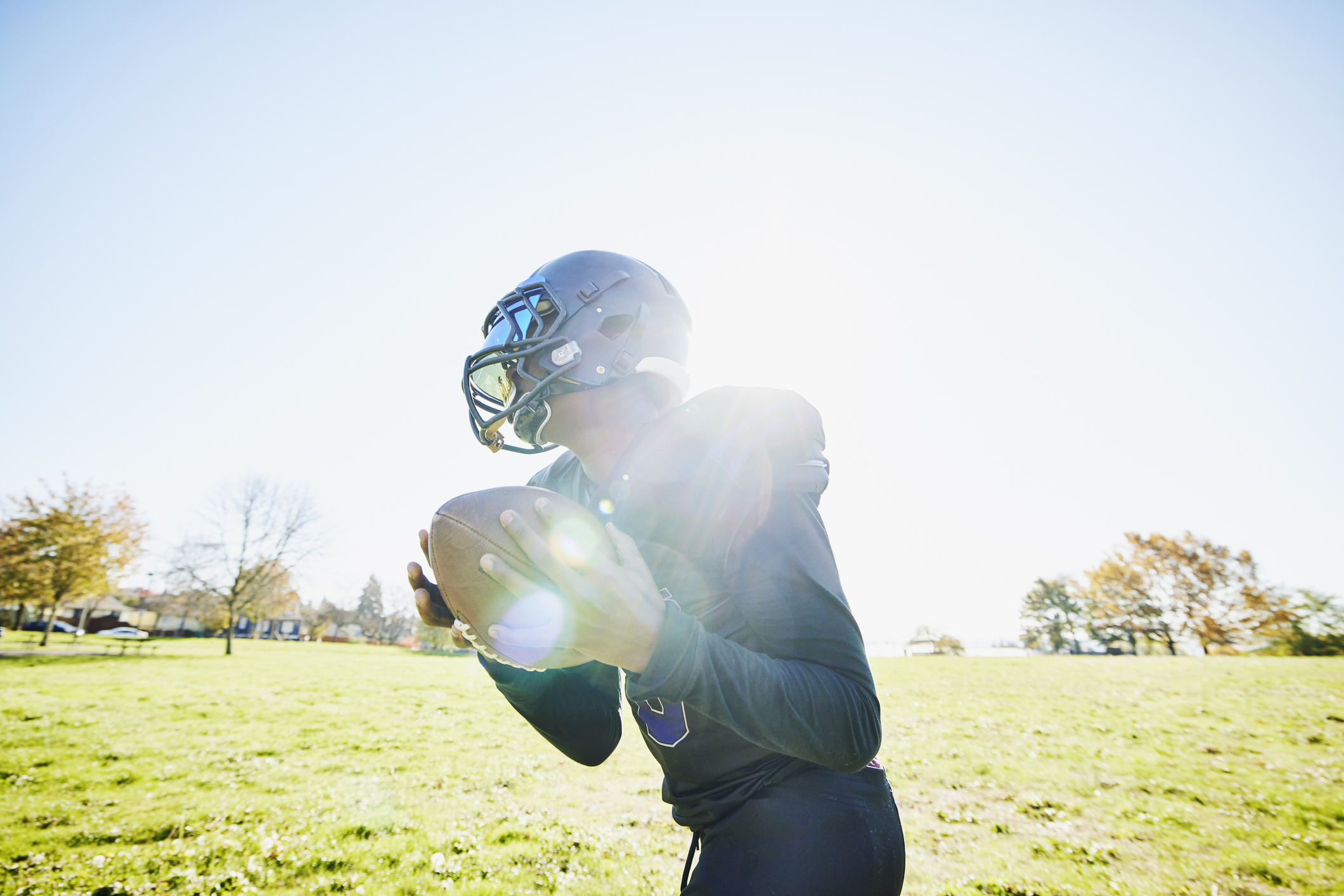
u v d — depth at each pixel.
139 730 8.33
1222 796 5.17
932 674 14.75
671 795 1.28
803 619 0.92
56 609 30.47
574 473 1.58
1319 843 4.18
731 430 1.09
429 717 9.81
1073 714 8.95
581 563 0.81
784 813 1.08
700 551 1.06
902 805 5.21
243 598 36.72
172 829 4.66
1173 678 12.33
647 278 1.38
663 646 0.81
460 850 4.32
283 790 5.68
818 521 1.04
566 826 4.80
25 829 4.60
